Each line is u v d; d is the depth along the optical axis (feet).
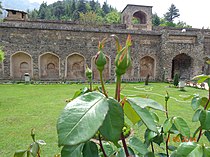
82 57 65.67
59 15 202.69
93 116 1.91
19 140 15.66
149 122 2.35
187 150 2.67
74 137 1.77
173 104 30.96
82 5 197.47
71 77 65.31
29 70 62.49
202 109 3.49
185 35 68.59
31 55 61.16
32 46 61.11
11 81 58.23
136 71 68.08
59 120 1.91
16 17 82.84
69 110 1.97
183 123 3.67
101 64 2.47
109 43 64.95
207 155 2.62
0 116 22.48
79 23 82.48
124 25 89.76
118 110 2.15
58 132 1.84
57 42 62.75
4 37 59.11
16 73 61.67
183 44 68.64
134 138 3.42
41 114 23.53
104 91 2.51
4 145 14.69
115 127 2.08
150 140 3.86
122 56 2.30
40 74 62.64
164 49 67.51
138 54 68.08
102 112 1.97
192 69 69.77
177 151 2.73
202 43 69.56
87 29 63.82
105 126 2.07
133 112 2.79
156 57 69.67
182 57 74.23
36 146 3.20
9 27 59.11
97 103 2.06
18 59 61.62
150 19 92.43
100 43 2.58
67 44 63.46
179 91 45.50
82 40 64.34
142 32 67.56
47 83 57.16
